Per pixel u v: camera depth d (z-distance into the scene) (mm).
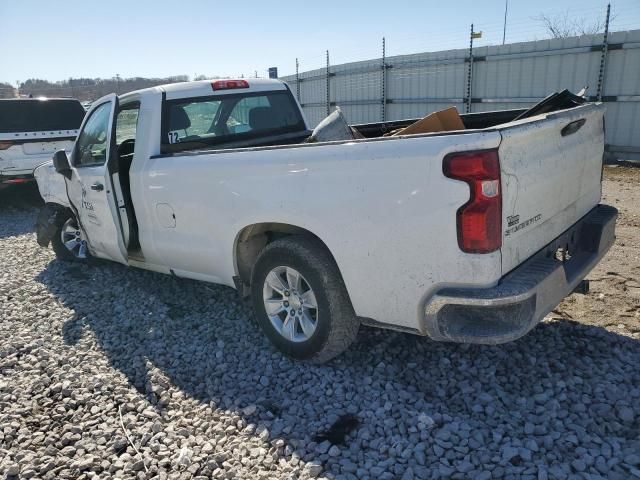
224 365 3670
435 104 14383
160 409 3264
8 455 2875
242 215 3621
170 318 4539
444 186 2611
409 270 2848
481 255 2594
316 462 2648
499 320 2682
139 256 4891
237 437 2926
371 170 2865
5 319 4789
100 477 2678
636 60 10633
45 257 6863
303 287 3537
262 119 5188
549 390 3062
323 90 18562
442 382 3238
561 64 11688
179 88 4598
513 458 2559
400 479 2508
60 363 3912
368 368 3467
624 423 2791
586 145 3453
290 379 3438
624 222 6781
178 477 2645
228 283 4141
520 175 2695
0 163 9398
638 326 3857
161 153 4422
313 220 3193
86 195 5215
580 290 3596
